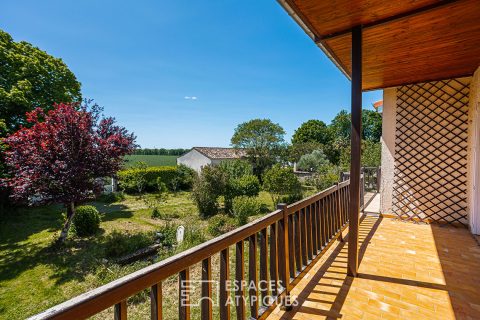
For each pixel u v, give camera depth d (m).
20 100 9.46
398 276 2.50
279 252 1.99
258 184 11.62
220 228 7.32
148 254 6.03
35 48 11.22
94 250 6.00
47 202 5.89
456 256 2.97
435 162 4.39
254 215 9.02
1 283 4.52
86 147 6.28
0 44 9.75
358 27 2.33
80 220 7.05
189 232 6.50
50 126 6.02
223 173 10.32
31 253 5.88
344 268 2.71
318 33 2.48
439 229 4.09
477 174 3.72
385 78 4.06
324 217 2.94
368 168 7.58
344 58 3.13
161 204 11.93
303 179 15.70
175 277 4.47
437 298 2.11
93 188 6.46
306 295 2.19
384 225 4.35
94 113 7.02
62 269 5.04
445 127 4.27
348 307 2.00
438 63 3.34
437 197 4.38
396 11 2.08
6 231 7.59
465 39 2.57
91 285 4.41
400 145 4.68
